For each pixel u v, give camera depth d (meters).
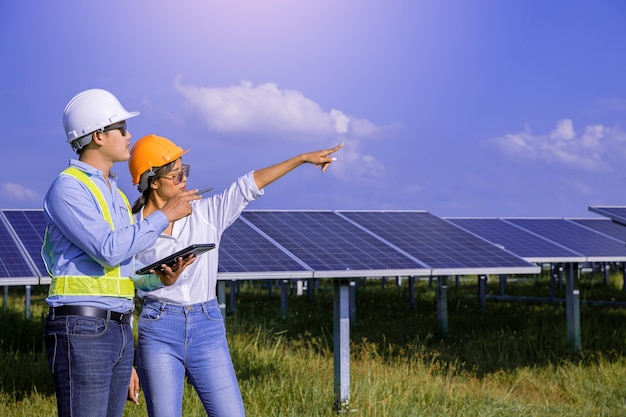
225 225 4.88
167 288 4.66
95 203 3.82
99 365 3.69
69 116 3.88
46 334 3.73
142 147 4.80
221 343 4.78
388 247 9.84
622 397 10.26
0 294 29.89
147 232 3.79
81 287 3.71
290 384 9.09
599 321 16.62
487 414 8.66
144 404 8.18
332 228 10.80
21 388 9.59
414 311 21.39
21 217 11.80
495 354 12.79
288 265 8.60
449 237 11.02
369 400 8.03
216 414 4.71
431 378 10.11
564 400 10.27
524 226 18.19
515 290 28.30
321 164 4.95
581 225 18.64
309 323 18.42
